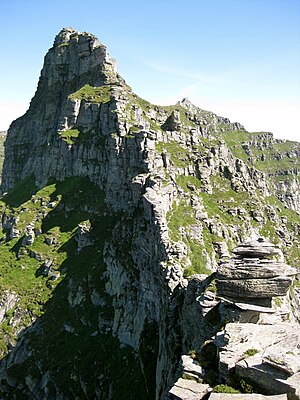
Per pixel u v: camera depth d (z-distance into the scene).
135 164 148.00
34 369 116.50
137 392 87.81
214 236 125.50
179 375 42.84
